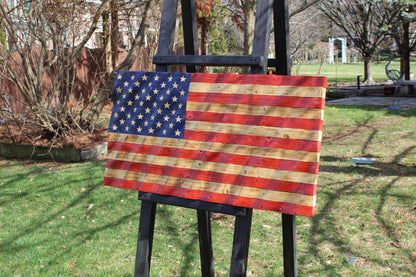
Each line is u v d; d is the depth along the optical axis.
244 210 2.25
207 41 22.34
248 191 2.22
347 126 10.35
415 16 16.66
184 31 2.98
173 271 3.73
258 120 2.22
